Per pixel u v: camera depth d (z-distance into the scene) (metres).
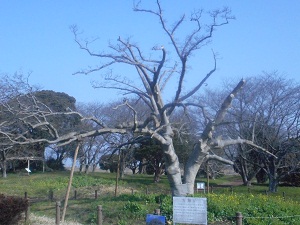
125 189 38.91
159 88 24.95
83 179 47.31
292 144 41.19
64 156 61.28
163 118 24.23
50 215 24.80
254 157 45.28
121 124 23.72
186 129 35.56
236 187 45.91
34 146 46.91
